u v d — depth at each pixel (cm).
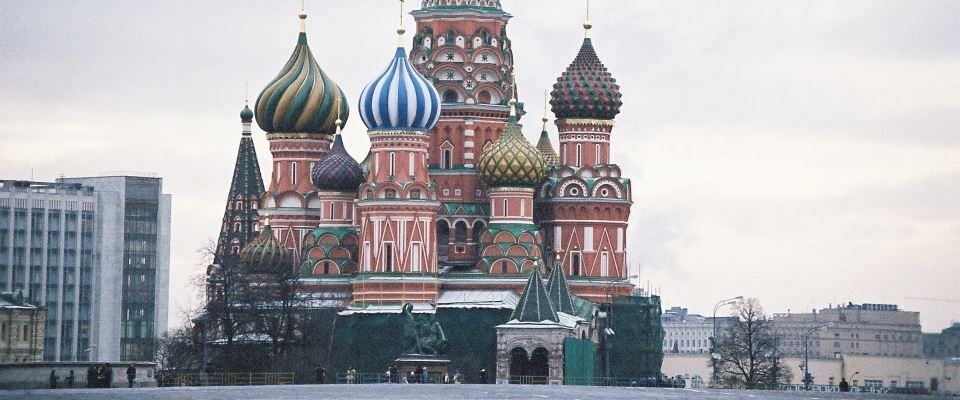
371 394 18812
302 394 18625
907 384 17962
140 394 17962
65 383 19988
